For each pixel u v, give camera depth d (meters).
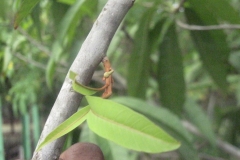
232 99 1.72
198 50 0.91
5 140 1.62
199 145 1.43
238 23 0.79
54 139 0.40
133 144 0.40
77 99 0.42
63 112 0.42
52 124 0.42
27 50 1.39
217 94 1.67
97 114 0.41
